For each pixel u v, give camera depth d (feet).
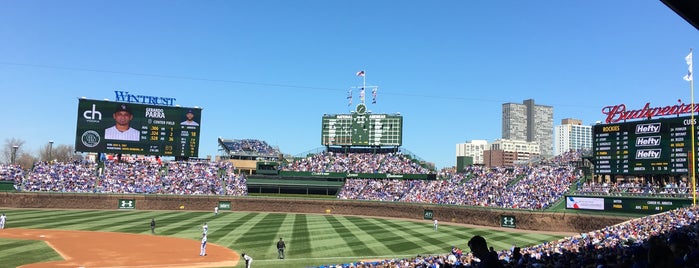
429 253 168.96
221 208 347.97
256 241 194.08
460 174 374.22
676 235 27.02
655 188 245.24
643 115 249.14
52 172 352.08
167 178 371.15
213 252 168.04
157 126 367.04
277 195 383.86
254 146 556.51
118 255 158.40
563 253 90.02
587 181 284.00
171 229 230.27
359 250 174.09
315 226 252.42
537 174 320.70
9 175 338.13
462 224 284.41
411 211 319.88
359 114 431.02
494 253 28.27
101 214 296.71
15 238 188.65
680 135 234.17
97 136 355.77
